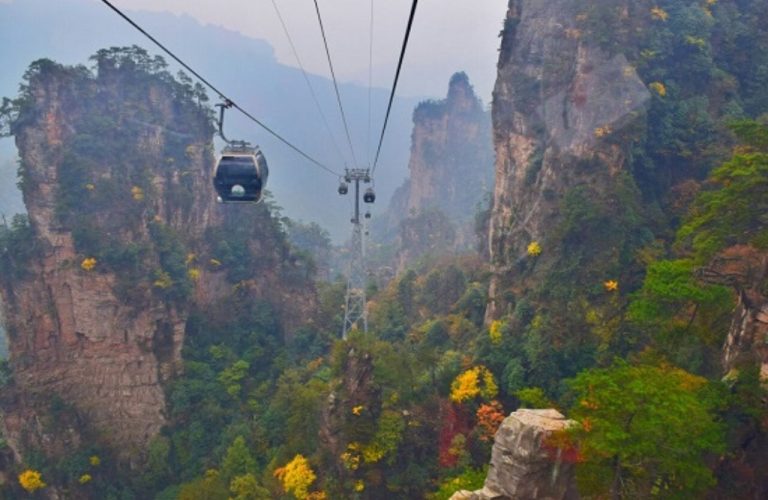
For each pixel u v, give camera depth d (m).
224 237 72.69
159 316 59.44
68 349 58.56
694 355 23.39
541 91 46.66
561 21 46.47
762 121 41.19
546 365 36.91
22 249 57.56
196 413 58.03
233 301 71.25
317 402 42.22
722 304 21.02
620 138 40.69
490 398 38.38
